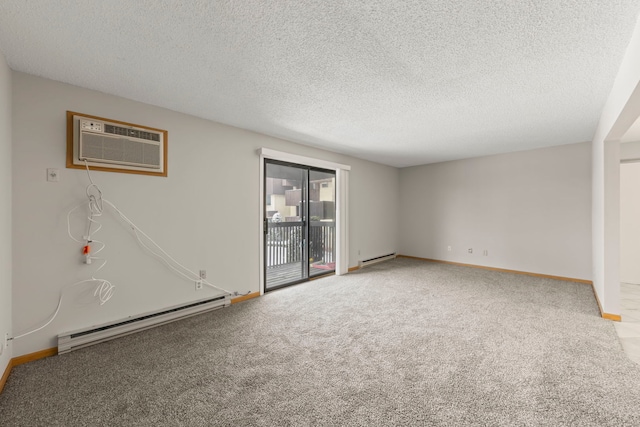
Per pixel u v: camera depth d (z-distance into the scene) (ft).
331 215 17.04
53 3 4.69
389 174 21.17
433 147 15.43
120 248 8.51
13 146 6.85
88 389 5.93
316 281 14.84
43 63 6.63
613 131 8.82
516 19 5.12
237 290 11.60
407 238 21.76
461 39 5.74
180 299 9.91
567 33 5.53
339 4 4.74
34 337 7.11
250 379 6.26
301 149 14.52
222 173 11.12
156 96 8.58
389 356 7.22
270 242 13.98
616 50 6.12
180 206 9.88
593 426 4.83
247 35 5.64
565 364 6.80
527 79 7.50
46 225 7.29
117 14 4.99
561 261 15.03
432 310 10.48
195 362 6.97
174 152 9.72
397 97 8.70
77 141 7.73
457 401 5.49
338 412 5.21
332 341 8.06
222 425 4.92
